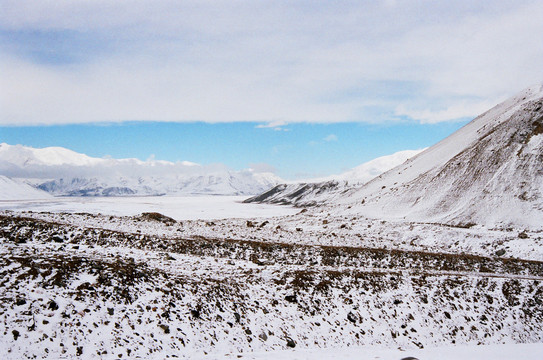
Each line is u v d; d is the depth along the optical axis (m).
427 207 61.12
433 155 87.19
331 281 22.91
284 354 15.78
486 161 64.94
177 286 18.84
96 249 23.81
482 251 39.03
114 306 15.95
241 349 16.23
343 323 19.86
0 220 27.03
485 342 20.80
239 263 25.83
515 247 38.50
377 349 18.28
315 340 18.20
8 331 12.80
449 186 64.44
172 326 16.03
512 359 15.87
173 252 27.80
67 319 14.32
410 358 14.65
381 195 74.56
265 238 37.28
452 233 43.62
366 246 37.25
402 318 21.19
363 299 21.89
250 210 144.00
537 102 72.44
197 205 183.00
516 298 24.59
